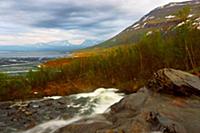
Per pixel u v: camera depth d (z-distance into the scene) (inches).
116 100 1508.4
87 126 807.1
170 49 2458.2
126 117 857.5
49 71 2684.5
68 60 4889.3
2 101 1846.7
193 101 978.7
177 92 1045.8
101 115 944.9
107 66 2704.2
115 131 735.1
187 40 2436.0
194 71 1978.3
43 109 1382.9
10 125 1112.2
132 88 2090.3
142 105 961.5
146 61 2581.2
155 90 1113.4
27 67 5054.1
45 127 1048.8
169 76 1103.0
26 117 1236.5
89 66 2854.3
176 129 740.0
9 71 4023.1
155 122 779.4
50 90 2305.6
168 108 890.7
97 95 1670.8
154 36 2716.5
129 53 2687.0
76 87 2415.1
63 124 1067.9
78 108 1349.7
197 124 787.4
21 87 2186.3
